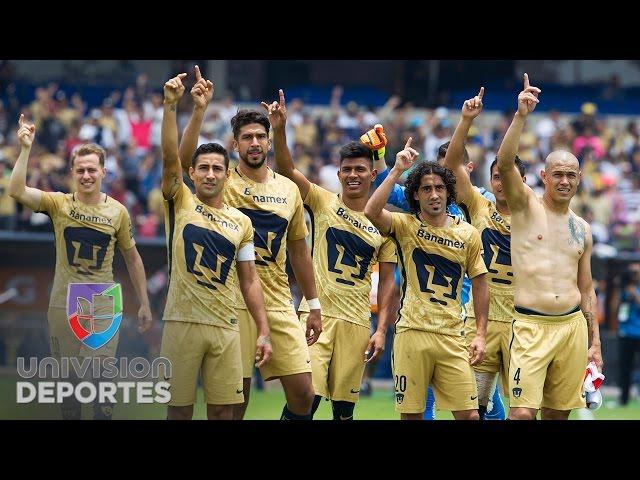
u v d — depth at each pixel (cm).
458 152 1633
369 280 1645
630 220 3812
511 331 1529
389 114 4309
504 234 1695
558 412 1528
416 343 1517
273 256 1530
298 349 1540
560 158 1502
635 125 4462
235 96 4541
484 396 1706
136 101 4097
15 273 2894
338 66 4812
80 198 1702
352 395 1644
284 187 1549
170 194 1410
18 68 4303
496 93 4806
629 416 2394
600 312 3038
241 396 1435
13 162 3553
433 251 1517
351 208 1634
